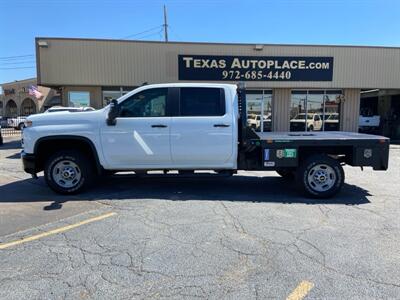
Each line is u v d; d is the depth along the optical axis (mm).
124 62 15898
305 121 17797
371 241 4164
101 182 7496
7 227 4602
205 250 3859
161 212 5281
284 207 5637
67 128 6102
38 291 3000
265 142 6137
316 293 2994
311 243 4082
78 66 15672
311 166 6152
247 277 3262
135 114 6180
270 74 16594
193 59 16172
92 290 3021
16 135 26531
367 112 25234
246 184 7449
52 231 4445
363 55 17000
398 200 6164
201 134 6125
